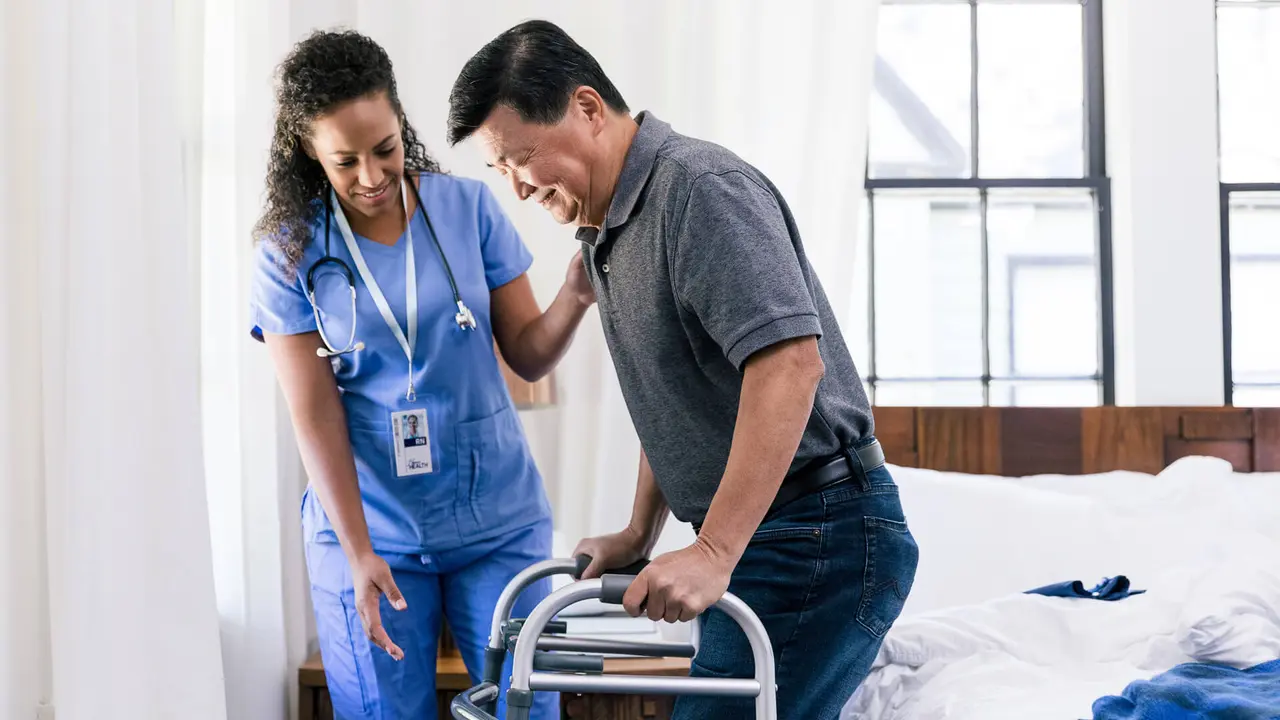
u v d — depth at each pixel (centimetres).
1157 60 279
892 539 130
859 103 257
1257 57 286
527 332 188
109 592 121
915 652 182
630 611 105
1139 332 277
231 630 215
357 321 171
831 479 129
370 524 179
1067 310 287
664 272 125
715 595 108
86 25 120
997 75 291
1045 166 290
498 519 179
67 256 123
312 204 172
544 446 251
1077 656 186
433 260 177
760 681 107
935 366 288
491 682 120
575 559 144
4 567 116
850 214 257
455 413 176
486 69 127
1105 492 253
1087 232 287
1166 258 278
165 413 136
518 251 189
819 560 127
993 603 193
